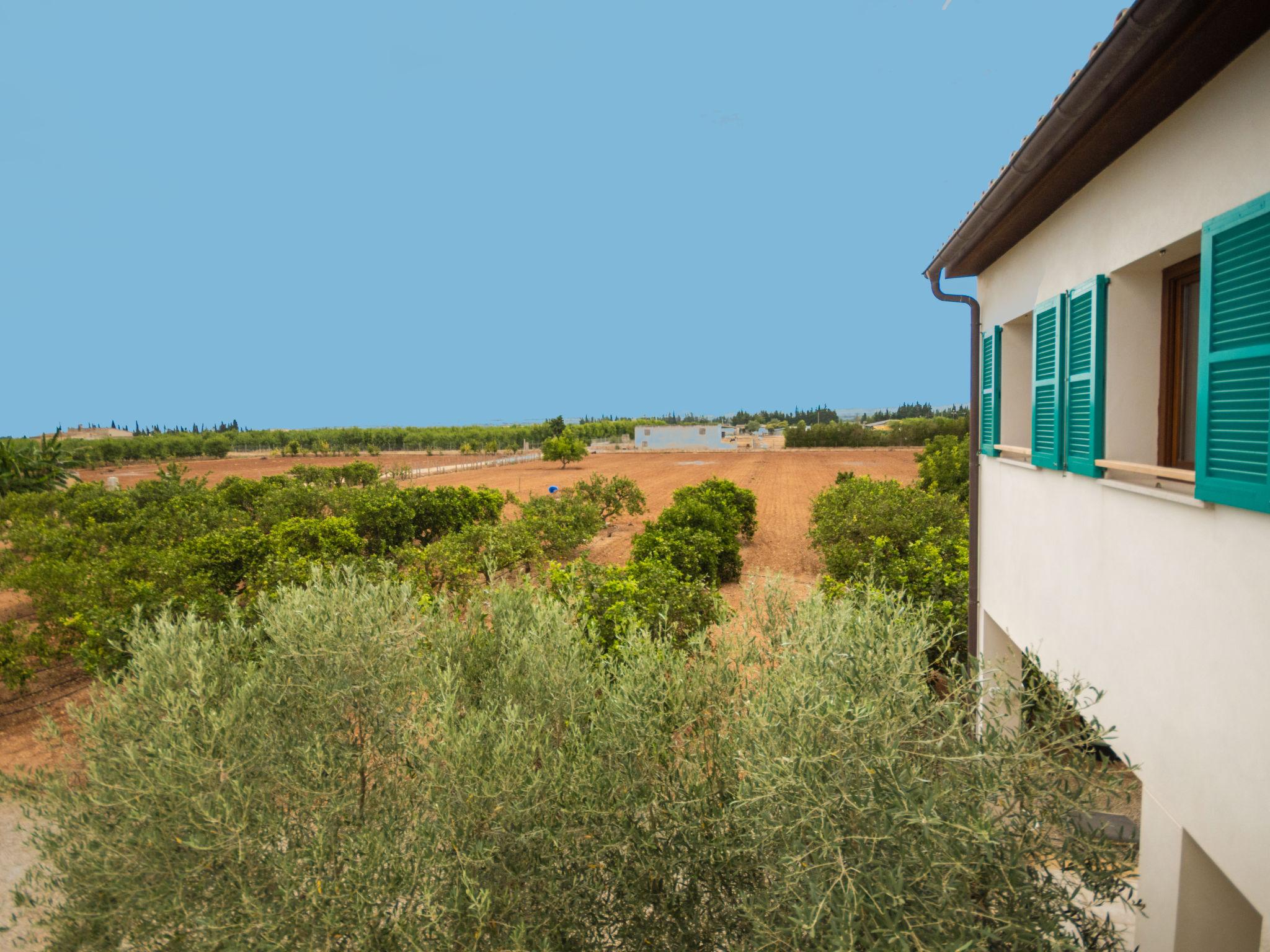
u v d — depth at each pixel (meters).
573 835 3.93
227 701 4.43
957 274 7.22
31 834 4.27
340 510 21.52
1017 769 2.97
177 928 3.82
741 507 23.33
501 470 59.12
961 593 9.24
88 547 15.34
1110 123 3.53
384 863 3.79
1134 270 4.00
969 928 2.61
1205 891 3.19
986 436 6.79
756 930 3.11
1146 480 4.11
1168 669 3.27
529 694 4.82
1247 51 2.74
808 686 3.20
